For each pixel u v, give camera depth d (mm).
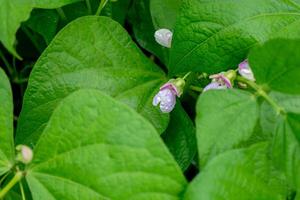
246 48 519
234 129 465
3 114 495
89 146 466
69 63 535
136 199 454
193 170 593
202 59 522
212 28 518
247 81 508
